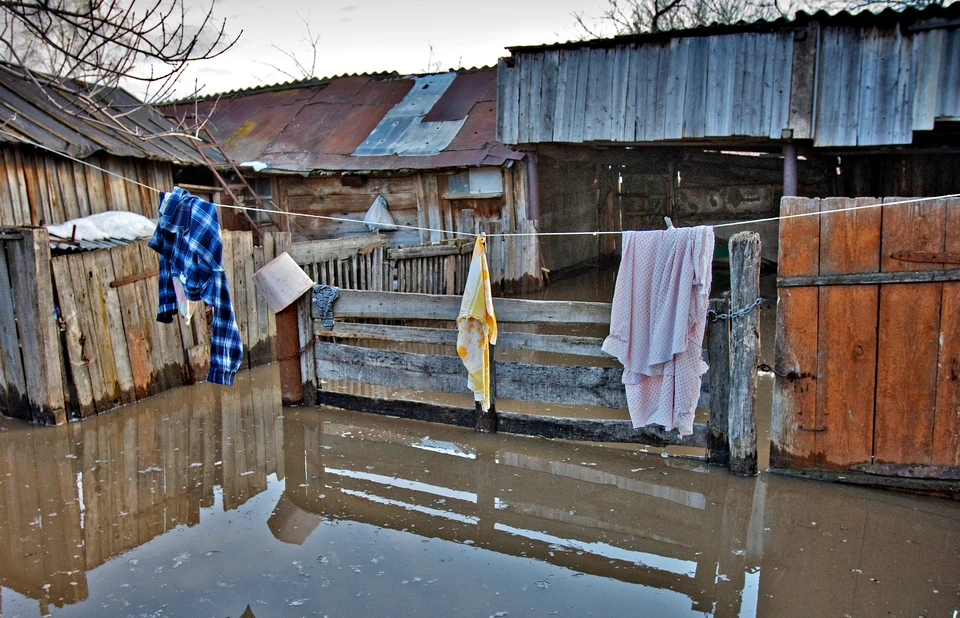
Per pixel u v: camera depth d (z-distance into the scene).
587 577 4.17
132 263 7.23
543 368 6.02
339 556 4.41
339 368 7.02
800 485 5.18
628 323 5.41
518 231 13.48
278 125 16.91
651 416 5.50
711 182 15.99
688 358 5.23
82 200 11.00
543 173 13.95
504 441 6.17
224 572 4.23
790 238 5.01
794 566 4.22
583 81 11.91
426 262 10.77
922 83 9.48
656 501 5.06
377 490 5.36
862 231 4.86
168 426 6.65
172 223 5.63
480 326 6.06
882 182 13.20
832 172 14.07
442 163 13.59
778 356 5.18
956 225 4.63
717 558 4.34
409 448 6.11
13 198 9.98
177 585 4.11
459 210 13.94
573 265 15.66
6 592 4.06
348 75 18.45
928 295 4.75
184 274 5.55
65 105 11.54
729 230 14.86
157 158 11.92
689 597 3.96
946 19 9.19
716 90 10.82
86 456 5.95
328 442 6.28
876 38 9.68
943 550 4.33
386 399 6.79
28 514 4.99
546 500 5.14
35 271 6.29
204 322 8.13
